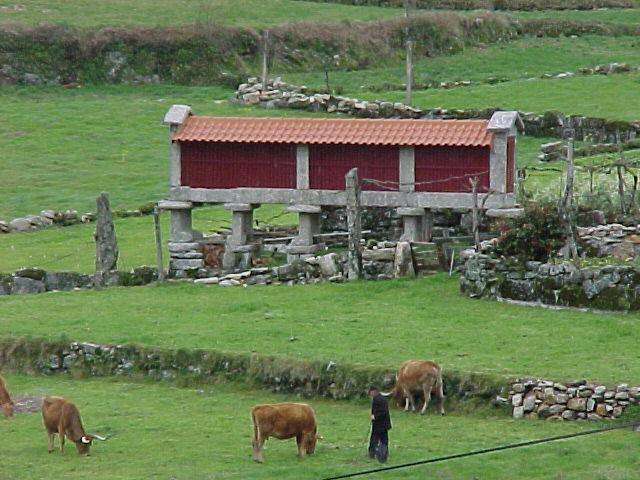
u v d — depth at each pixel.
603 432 41.56
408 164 57.78
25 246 68.62
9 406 44.81
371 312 52.03
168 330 50.97
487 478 38.16
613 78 93.25
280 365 46.84
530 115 82.31
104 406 45.72
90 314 53.75
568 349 46.56
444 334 48.84
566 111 84.19
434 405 44.09
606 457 39.44
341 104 88.38
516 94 89.62
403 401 44.41
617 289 50.34
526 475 38.31
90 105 93.25
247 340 49.28
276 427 39.84
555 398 43.03
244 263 59.25
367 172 58.25
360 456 40.06
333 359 46.62
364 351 47.41
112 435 42.66
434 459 39.28
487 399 43.84
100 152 85.06
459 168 57.38
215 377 47.66
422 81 97.38
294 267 57.41
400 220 60.41
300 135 58.75
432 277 55.94
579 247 53.56
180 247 59.53
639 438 40.91
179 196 59.78
